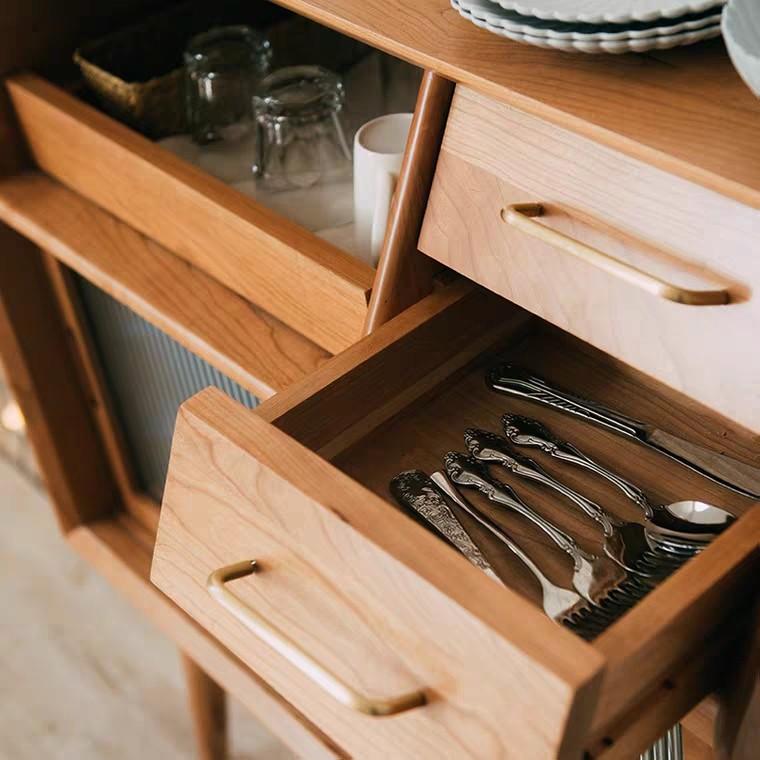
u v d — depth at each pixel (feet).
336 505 1.92
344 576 1.94
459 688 1.82
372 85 3.49
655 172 1.99
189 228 3.05
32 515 5.39
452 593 1.76
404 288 2.56
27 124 3.45
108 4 3.62
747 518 1.97
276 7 3.91
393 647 1.92
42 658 4.79
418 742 1.98
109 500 4.62
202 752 4.25
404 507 2.34
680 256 1.99
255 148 3.22
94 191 3.36
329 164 3.10
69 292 3.89
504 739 1.78
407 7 2.37
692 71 2.12
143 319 3.71
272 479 1.99
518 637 1.69
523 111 2.16
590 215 2.11
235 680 3.60
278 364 2.88
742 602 2.09
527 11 2.04
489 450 2.45
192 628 3.97
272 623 2.19
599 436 2.52
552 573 2.24
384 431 2.53
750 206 1.85
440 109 2.32
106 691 4.65
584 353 2.75
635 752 2.06
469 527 2.33
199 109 3.35
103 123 3.22
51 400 4.19
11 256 3.78
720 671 2.22
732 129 1.96
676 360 2.06
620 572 2.18
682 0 2.05
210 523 2.19
